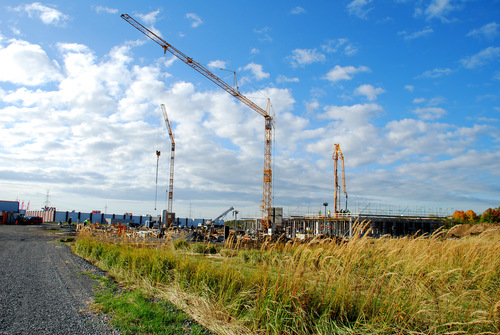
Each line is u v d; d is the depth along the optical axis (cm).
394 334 504
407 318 516
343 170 7581
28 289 854
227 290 698
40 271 1148
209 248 1486
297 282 609
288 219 5919
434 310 523
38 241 2753
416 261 616
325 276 647
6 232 3869
